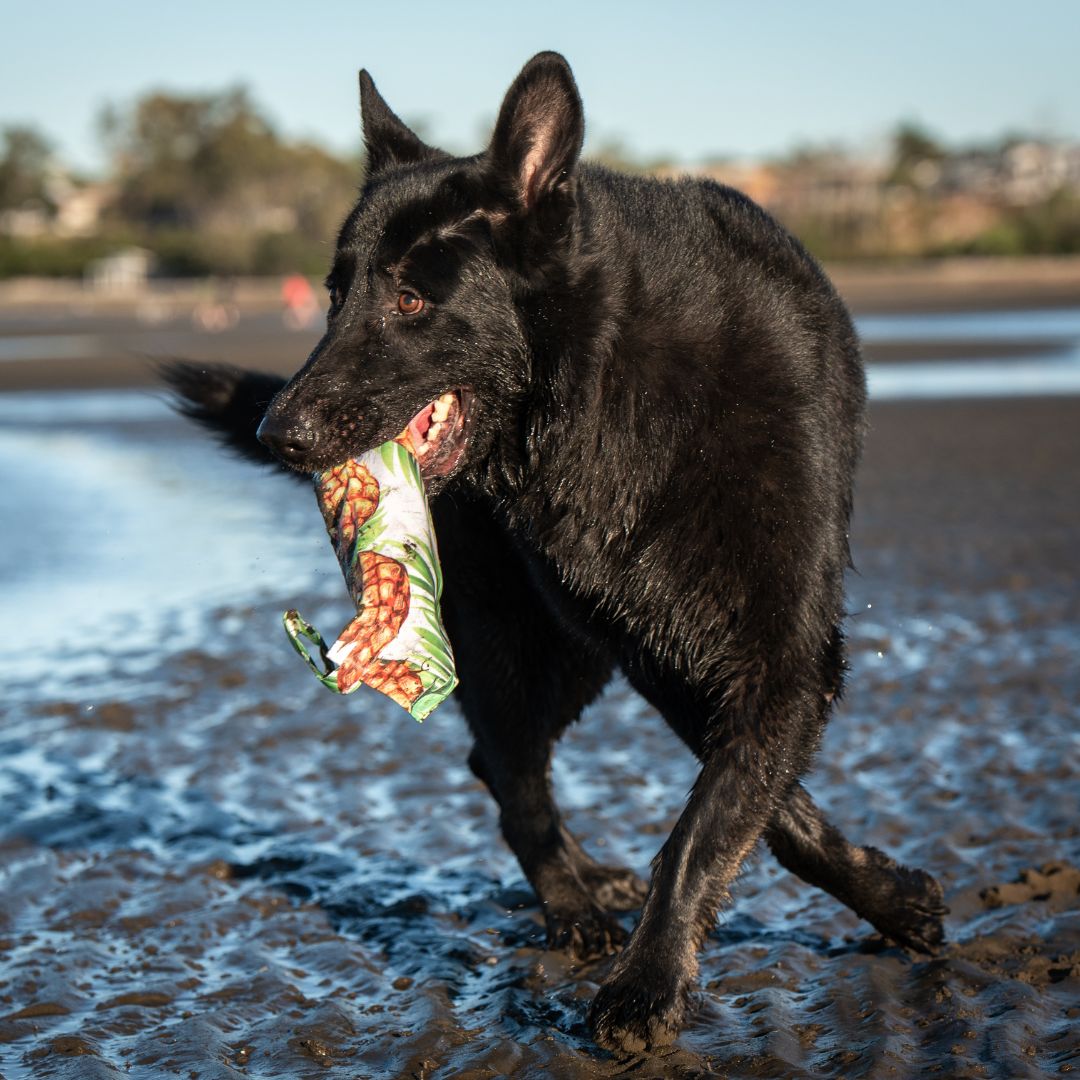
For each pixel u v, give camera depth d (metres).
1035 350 31.12
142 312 64.69
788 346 4.60
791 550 4.44
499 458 4.79
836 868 4.85
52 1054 4.28
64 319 59.31
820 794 6.39
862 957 4.87
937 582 10.37
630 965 4.24
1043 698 7.66
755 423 4.47
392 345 4.60
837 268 89.62
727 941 5.05
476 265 4.58
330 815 6.40
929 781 6.46
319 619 9.87
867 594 10.12
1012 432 17.92
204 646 9.27
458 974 4.86
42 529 13.25
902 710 7.57
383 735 7.50
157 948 5.08
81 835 6.17
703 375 4.50
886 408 21.05
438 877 5.74
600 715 7.86
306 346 35.25
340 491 4.49
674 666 4.65
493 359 4.65
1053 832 5.84
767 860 5.80
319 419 4.52
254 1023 4.50
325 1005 4.57
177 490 15.42
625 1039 4.18
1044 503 13.12
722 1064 4.14
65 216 146.50
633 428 4.54
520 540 4.85
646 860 5.82
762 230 4.90
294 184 126.62
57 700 8.19
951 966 4.69
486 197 4.57
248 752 7.26
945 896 5.27
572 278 4.56
